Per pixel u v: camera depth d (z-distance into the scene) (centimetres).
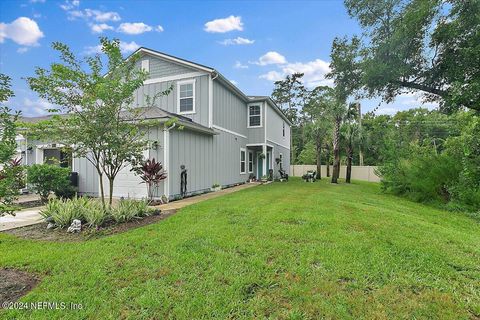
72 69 507
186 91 1180
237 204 713
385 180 1290
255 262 330
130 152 570
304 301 254
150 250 369
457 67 793
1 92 279
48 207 552
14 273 311
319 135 2120
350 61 977
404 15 810
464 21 755
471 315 238
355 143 1850
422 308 246
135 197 908
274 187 1307
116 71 554
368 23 899
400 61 861
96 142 535
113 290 270
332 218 552
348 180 1859
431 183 1027
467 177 921
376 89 973
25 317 229
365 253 364
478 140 909
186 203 807
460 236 477
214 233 441
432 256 362
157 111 950
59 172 872
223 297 258
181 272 305
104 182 964
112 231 473
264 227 478
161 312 237
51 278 295
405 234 460
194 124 1000
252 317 232
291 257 347
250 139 1677
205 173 1132
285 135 2414
